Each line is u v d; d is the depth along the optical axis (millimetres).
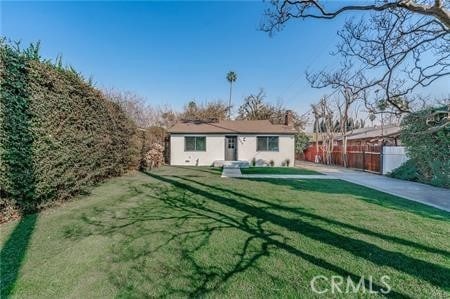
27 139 5129
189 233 4371
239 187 9047
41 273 2992
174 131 19594
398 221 5055
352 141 23750
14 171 4926
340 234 4312
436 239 4094
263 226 4734
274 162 19484
